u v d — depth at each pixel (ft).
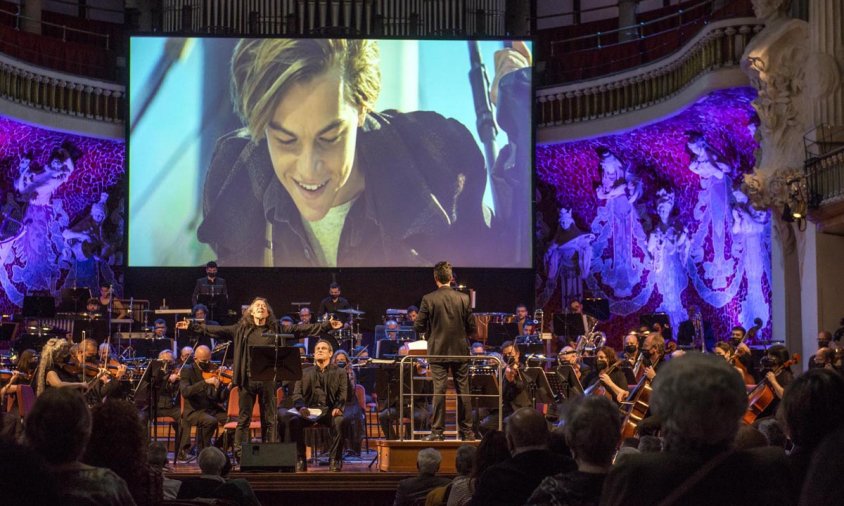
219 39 62.13
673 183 65.36
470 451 21.49
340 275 64.64
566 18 73.10
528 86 63.16
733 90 56.54
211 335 35.01
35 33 64.54
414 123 62.64
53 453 10.62
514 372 40.47
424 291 64.75
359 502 31.94
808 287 51.37
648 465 8.78
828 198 47.75
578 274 68.59
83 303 53.57
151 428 42.83
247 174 61.87
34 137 62.69
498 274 64.69
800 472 10.73
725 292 61.11
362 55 62.64
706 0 61.77
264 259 61.62
